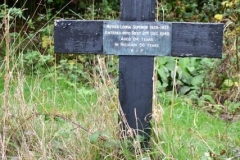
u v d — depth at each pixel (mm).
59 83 2879
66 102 2480
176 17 3951
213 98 2840
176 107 2615
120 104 1972
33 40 3506
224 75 2953
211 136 2227
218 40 1909
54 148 1948
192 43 1915
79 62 3234
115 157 1864
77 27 1931
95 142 1910
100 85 2074
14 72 2412
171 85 2988
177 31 1909
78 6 3967
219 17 2926
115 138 1928
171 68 3049
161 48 1920
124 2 1901
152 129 1963
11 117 2010
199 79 2980
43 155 1846
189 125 2361
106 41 1929
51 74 2900
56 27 1935
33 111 2068
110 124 1965
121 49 1929
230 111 2596
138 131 1958
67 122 2129
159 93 2805
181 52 1922
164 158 1815
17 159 1870
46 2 3959
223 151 1936
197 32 1908
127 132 1915
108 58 2957
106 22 1916
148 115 1966
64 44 1943
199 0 4168
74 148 1929
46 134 1990
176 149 1937
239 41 3021
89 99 2582
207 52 1920
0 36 3350
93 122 1981
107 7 3727
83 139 1957
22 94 2082
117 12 3828
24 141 1898
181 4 4012
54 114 2033
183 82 2996
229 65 2957
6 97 1978
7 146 1941
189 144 2008
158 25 1905
